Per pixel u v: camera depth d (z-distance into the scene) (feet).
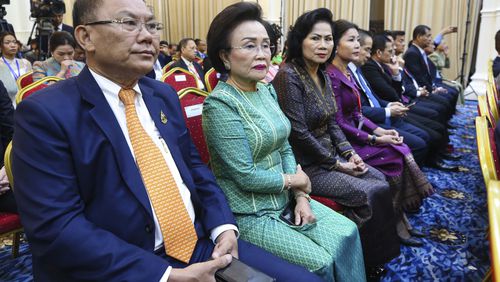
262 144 4.42
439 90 14.12
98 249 2.82
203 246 3.61
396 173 6.61
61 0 16.30
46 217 2.78
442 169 10.50
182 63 17.17
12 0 25.89
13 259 6.34
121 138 3.18
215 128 4.31
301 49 6.01
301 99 5.81
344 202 5.35
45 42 15.85
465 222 7.47
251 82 4.65
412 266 6.03
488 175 4.17
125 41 3.01
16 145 2.91
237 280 2.85
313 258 3.86
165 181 3.36
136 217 3.13
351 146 6.55
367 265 5.34
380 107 8.79
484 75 20.70
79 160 2.96
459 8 21.43
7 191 5.21
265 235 4.14
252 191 4.35
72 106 3.05
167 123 3.71
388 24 23.34
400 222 6.73
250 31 4.37
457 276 5.75
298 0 25.04
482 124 4.73
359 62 9.01
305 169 5.87
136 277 2.83
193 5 30.01
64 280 2.98
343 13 24.43
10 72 12.39
